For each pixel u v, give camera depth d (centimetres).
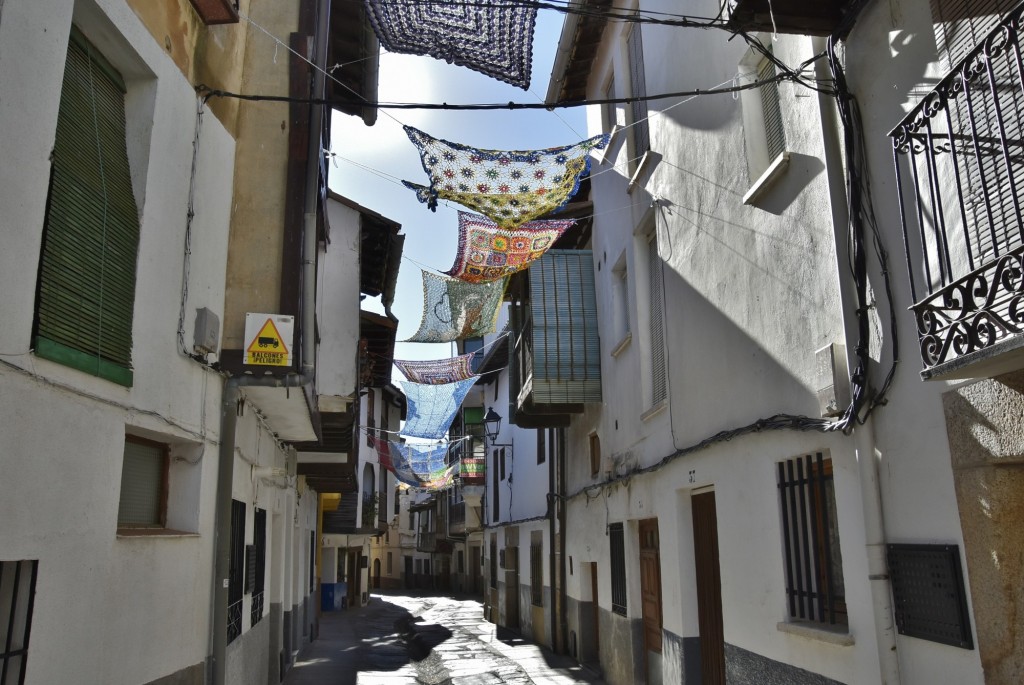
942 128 414
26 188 356
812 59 523
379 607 3338
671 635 836
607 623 1151
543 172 731
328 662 1481
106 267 439
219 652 571
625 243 1073
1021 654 353
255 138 658
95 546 409
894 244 458
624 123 1085
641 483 973
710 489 775
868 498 468
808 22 512
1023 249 311
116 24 450
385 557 5747
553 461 1638
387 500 3647
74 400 395
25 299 353
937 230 380
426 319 1227
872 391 473
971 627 387
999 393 366
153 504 536
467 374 1728
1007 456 360
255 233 640
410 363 1678
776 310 611
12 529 338
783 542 590
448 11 587
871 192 482
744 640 647
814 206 554
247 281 630
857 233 489
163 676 488
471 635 1989
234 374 613
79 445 397
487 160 717
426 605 3384
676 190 865
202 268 575
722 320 721
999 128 330
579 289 1270
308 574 1906
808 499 565
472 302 1230
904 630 439
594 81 1270
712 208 754
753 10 516
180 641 517
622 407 1081
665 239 902
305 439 996
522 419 1470
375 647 1772
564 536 1516
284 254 638
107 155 460
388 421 3641
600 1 1114
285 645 1320
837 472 510
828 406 511
